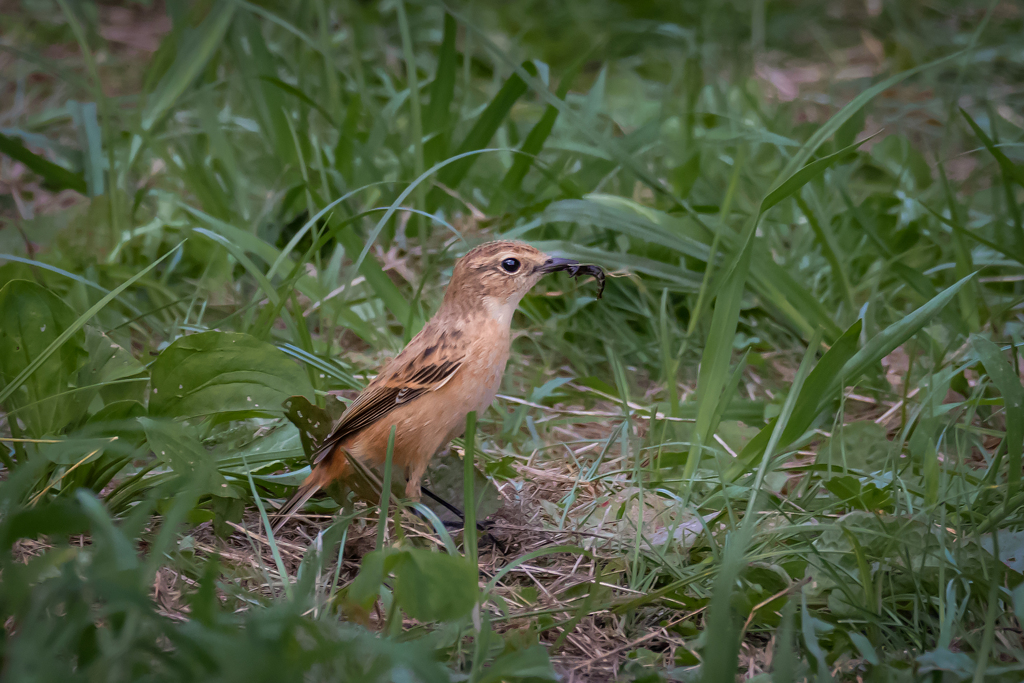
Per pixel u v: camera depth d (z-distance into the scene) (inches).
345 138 547.2
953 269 492.7
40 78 798.5
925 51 839.7
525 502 317.7
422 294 478.9
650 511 303.1
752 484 301.4
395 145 578.2
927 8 965.2
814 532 276.4
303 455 323.0
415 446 309.4
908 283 450.9
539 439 374.3
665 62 864.3
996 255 504.4
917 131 735.1
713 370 335.9
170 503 274.1
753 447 319.0
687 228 452.1
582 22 925.2
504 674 203.6
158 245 498.9
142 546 278.8
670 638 249.3
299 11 716.0
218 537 281.4
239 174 557.0
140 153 534.3
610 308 487.8
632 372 463.5
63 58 816.9
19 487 227.9
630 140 577.6
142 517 207.6
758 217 337.1
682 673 225.1
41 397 293.7
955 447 348.5
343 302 403.5
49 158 642.2
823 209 516.7
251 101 583.5
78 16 878.4
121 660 178.2
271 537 251.1
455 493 331.0
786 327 481.1
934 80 783.7
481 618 233.0
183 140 608.4
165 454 270.8
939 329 451.2
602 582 264.8
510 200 531.2
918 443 325.1
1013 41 820.0
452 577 220.5
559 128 617.0
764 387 441.7
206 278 474.9
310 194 478.0
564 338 478.9
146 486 288.7
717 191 571.5
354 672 188.2
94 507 199.8
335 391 389.7
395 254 500.4
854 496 287.7
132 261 494.0
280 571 244.5
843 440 327.0
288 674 171.3
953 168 663.1
